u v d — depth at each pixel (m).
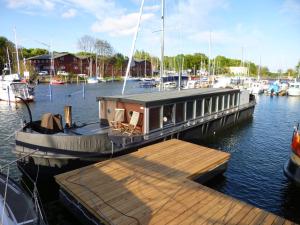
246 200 10.14
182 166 9.70
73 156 9.73
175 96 15.01
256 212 6.88
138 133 12.70
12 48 72.06
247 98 24.48
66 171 9.80
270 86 52.62
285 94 50.88
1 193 6.43
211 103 18.09
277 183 11.62
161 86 19.64
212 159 10.50
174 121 14.38
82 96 42.41
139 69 105.81
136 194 7.61
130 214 6.64
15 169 11.96
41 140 9.66
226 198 7.52
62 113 27.27
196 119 16.23
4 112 27.80
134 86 65.00
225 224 6.36
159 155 10.77
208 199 7.45
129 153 11.05
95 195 7.47
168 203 7.19
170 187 8.08
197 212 6.80
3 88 34.56
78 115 26.41
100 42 94.31
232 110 21.25
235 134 20.14
